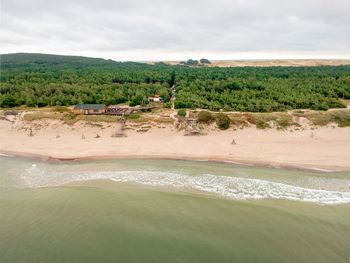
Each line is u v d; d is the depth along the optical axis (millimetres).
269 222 21734
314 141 44844
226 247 18828
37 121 54844
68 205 24609
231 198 25734
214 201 25109
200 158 38000
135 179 30562
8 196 26656
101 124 53438
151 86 97312
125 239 19797
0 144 45531
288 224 21438
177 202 25000
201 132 49312
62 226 21453
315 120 52156
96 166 35125
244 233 20375
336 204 24500
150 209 23797
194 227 21188
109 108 65562
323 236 19938
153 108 68500
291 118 53344
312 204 24500
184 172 32594
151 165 35312
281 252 18297
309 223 21547
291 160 36125
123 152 40812
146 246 19016
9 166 35562
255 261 17453
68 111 62250
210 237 19969
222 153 39750
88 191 27344
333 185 28406
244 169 33500
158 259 17750
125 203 24844
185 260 17656
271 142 44844
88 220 22203
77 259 17812
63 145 44750
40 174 32562
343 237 19797
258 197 25906
